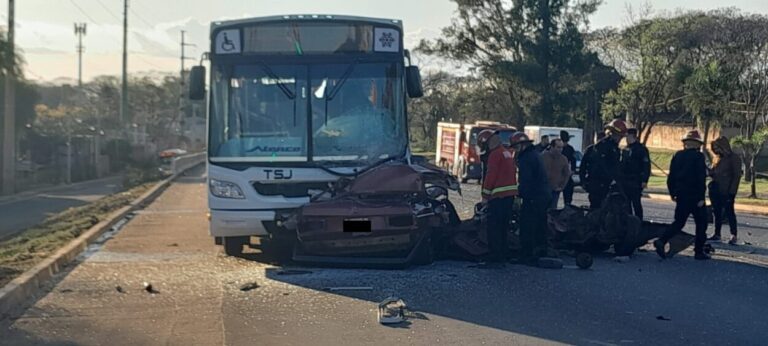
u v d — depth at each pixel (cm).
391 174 1129
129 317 862
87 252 1357
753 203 2772
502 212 1152
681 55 4809
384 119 1182
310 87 1176
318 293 979
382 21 1195
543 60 5269
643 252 1364
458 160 3875
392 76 1191
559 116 5291
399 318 833
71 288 1022
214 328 812
